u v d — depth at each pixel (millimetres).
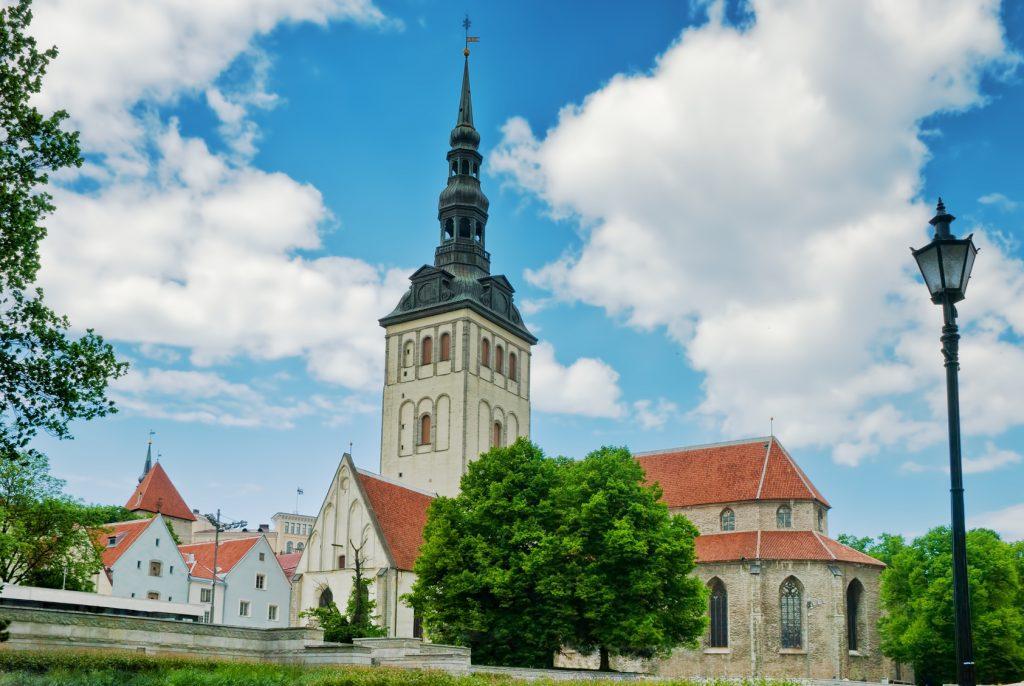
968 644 16250
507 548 62656
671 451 103812
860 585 88438
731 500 94125
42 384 33250
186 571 96688
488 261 111375
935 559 79750
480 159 113438
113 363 34688
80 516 72500
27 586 64812
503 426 107625
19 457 33656
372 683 30547
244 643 48719
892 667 88750
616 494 65250
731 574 88250
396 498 87562
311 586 83250
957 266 17688
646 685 28828
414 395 105000
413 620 80625
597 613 60625
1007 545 80750
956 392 17391
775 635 85500
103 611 63594
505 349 109938
